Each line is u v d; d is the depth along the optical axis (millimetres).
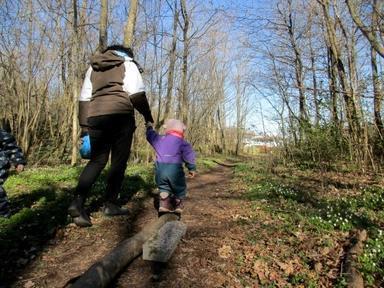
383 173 12039
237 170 15102
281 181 11203
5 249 4422
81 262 4227
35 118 17969
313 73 16562
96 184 8070
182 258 4422
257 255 4594
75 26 14984
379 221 6395
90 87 5375
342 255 4680
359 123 12961
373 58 16734
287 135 17219
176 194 6027
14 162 5852
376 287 3949
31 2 16734
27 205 6648
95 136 5246
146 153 18641
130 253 4199
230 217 6371
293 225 5844
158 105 18297
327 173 12930
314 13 17781
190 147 6035
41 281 3766
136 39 17094
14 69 17281
